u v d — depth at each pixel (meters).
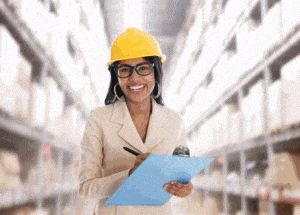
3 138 3.12
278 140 2.43
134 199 1.10
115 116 1.29
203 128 5.85
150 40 1.27
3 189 2.04
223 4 4.48
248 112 3.20
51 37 3.01
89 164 1.24
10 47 2.09
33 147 3.37
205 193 5.81
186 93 7.47
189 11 7.16
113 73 1.38
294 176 2.28
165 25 8.86
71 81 3.94
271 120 2.57
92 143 1.27
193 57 6.45
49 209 4.05
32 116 2.57
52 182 3.30
